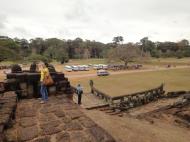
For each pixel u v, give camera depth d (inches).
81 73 2628.0
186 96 759.7
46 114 273.3
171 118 582.6
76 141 192.1
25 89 376.5
